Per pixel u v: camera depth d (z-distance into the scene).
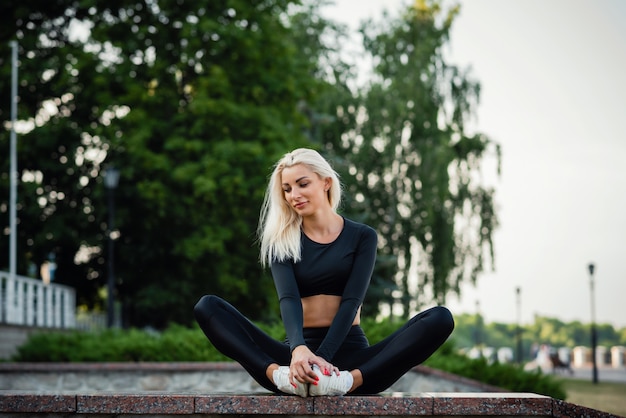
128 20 25.19
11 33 26.39
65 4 26.88
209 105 23.91
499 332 103.56
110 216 22.83
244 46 25.08
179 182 23.94
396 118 31.53
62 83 24.16
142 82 25.09
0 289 19.30
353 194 31.62
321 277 4.67
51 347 13.77
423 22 32.78
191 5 25.38
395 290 29.27
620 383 27.81
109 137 24.17
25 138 25.23
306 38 33.38
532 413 4.39
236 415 4.45
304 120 26.91
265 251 4.81
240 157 23.86
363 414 4.37
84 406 4.49
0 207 25.62
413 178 31.73
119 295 27.58
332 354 4.45
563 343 104.38
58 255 27.55
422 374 11.38
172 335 13.23
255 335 4.83
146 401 4.46
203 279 25.38
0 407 4.53
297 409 4.38
